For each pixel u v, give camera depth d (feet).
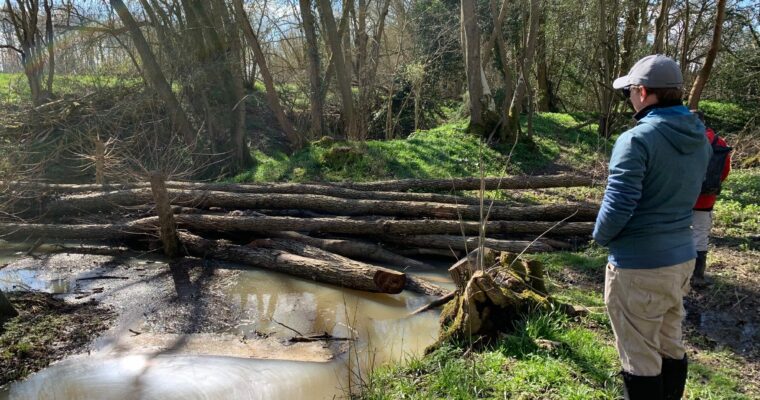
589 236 27.99
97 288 22.95
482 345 15.26
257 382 15.70
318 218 27.63
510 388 12.80
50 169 44.29
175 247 26.86
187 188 32.81
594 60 61.72
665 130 9.05
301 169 42.39
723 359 14.94
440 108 80.74
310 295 22.49
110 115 51.13
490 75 82.84
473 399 12.46
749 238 26.08
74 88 58.08
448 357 14.73
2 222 30.40
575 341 15.05
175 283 23.62
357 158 42.73
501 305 15.60
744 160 49.11
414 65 68.13
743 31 67.36
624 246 9.50
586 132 63.36
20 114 47.88
